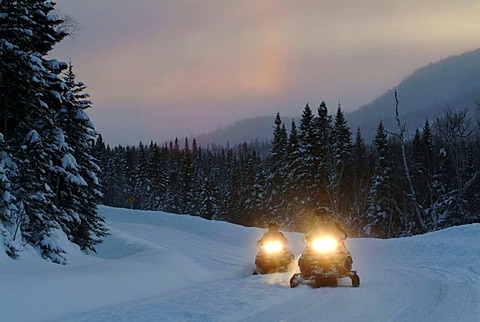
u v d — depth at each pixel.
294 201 52.34
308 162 50.19
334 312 6.94
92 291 9.53
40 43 17.03
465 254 16.56
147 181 95.94
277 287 9.59
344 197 51.31
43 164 16.22
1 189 12.85
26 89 15.13
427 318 6.52
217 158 150.88
